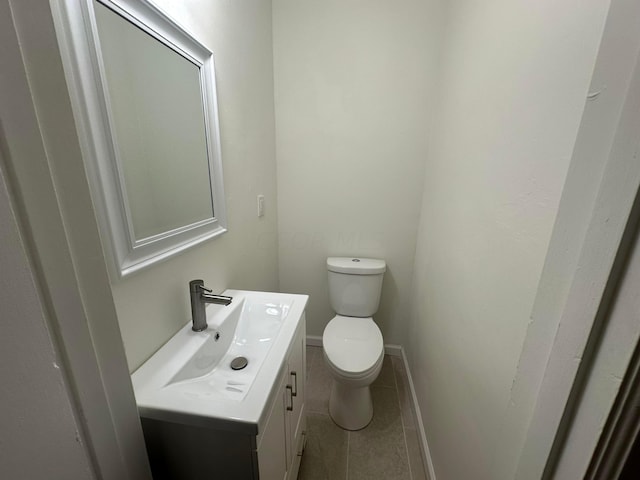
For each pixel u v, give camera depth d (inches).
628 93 12.8
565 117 19.1
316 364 76.6
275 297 44.4
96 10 21.2
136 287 26.9
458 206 40.7
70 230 14.3
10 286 11.8
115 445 18.4
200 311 33.9
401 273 73.9
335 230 73.2
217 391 29.2
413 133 63.7
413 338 66.9
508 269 26.0
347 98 63.7
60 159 13.6
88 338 15.6
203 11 35.2
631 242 12.9
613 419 14.1
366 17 58.6
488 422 27.8
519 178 24.9
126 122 24.8
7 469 12.2
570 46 18.9
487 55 33.4
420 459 51.3
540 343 19.4
